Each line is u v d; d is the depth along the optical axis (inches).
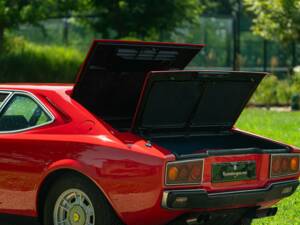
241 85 374.0
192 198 315.3
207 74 350.3
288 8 1526.8
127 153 315.9
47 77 1545.3
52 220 338.3
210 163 323.9
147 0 1889.8
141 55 362.6
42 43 1955.0
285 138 806.5
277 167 349.1
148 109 345.4
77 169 323.9
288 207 439.5
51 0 1691.7
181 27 1983.3
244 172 336.8
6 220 358.3
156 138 358.9
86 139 327.3
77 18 1931.6
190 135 373.1
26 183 343.9
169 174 310.0
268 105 1443.2
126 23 1886.1
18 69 1521.9
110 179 317.1
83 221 327.3
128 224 322.0
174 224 328.2
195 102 362.6
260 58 2235.5
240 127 933.2
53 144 335.3
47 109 348.2
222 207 329.7
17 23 1670.8
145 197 312.2
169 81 342.3
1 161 352.5
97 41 338.0
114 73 359.6
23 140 346.0
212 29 2119.8
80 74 346.9
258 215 353.1
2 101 366.9
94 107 365.7
